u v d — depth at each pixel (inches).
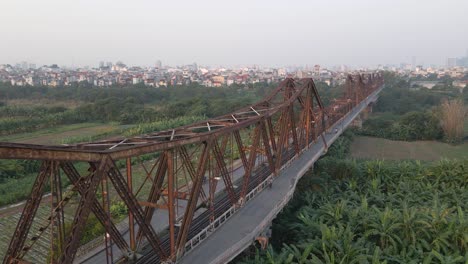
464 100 5196.9
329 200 1638.8
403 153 2960.1
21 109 3988.7
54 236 706.8
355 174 1932.8
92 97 5413.4
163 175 984.3
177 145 898.1
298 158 1937.7
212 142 1045.2
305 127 2181.3
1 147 530.3
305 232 1293.1
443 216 1295.5
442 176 1894.7
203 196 1312.7
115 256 1037.8
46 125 3695.9
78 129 3676.2
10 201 1708.9
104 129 3575.3
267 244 1192.8
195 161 2340.1
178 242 941.2
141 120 4020.7
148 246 1058.1
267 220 1165.1
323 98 5012.3
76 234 644.1
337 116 3213.6
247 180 1349.7
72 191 680.4
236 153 2452.0
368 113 4606.3
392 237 1234.6
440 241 1212.5
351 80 4121.6
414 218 1295.5
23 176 2084.2
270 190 1494.8
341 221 1322.6
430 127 3373.5
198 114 4050.2
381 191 1846.7
